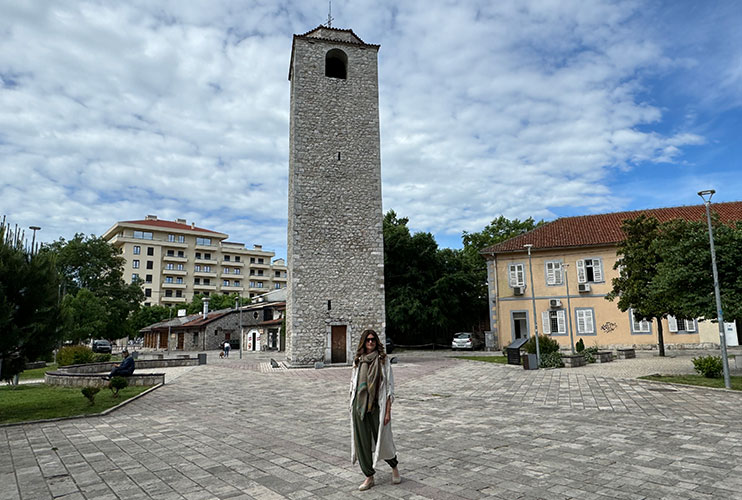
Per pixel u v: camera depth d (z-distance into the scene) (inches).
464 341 1421.0
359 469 251.3
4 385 748.0
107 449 307.3
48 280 478.3
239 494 215.2
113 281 2124.8
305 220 1006.4
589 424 353.7
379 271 1030.4
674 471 233.5
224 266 3745.1
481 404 465.1
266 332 1911.9
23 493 222.1
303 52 1066.7
